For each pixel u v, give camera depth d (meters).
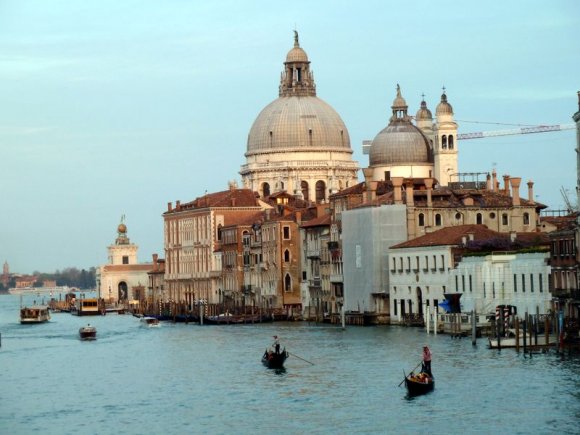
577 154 162.12
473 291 188.12
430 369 134.12
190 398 133.12
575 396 122.69
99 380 150.00
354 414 120.38
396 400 126.06
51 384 147.50
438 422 115.31
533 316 157.75
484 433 110.81
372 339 183.00
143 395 136.38
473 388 129.00
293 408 124.62
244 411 124.31
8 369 164.50
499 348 156.00
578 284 156.62
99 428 119.06
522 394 124.69
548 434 109.62
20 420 123.81
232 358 167.75
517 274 176.50
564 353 148.00
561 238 162.12
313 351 169.50
